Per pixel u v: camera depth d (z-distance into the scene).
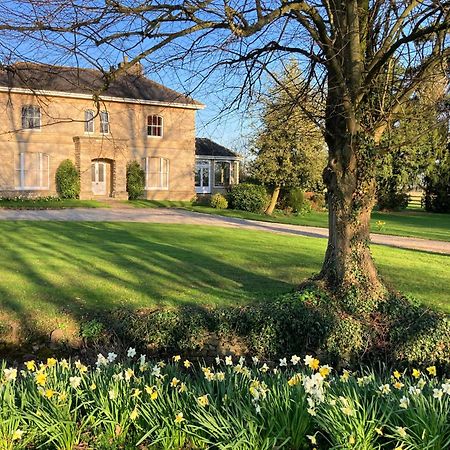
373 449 2.68
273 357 6.11
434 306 7.56
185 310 6.67
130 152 31.14
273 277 9.52
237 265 10.71
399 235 19.81
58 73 5.50
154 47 5.46
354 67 6.29
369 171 6.59
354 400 2.93
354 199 6.71
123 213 24.39
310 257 12.16
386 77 6.31
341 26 6.24
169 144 32.53
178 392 3.13
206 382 3.30
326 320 6.20
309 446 2.84
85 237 14.55
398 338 6.11
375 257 12.77
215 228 18.72
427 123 6.40
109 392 2.98
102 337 6.38
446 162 32.41
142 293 7.96
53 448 2.92
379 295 6.63
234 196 28.95
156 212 25.84
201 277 9.36
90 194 29.66
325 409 2.78
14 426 2.87
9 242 13.02
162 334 6.24
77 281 8.66
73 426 2.92
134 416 2.89
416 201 49.09
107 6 4.82
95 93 5.73
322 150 26.30
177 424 2.86
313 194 32.81
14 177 27.78
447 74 5.93
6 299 7.34
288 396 2.94
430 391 3.15
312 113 6.58
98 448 2.87
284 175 26.58
